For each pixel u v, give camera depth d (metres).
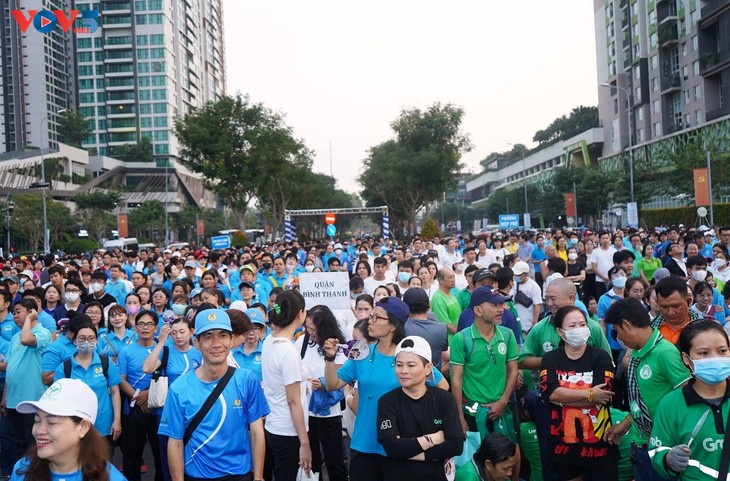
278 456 5.55
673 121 66.75
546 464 5.33
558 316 5.17
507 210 98.38
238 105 37.44
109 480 3.53
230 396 4.50
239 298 11.12
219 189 39.06
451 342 5.99
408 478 4.36
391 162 53.38
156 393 6.37
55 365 6.73
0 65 123.62
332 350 5.18
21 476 3.52
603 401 5.00
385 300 4.92
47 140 123.88
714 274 11.64
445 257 17.11
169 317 8.74
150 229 86.06
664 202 66.38
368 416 4.88
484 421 5.74
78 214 70.88
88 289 12.87
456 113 54.03
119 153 118.69
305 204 62.41
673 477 3.87
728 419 3.59
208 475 4.43
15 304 7.41
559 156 103.31
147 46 127.06
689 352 3.75
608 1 81.25
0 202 56.16
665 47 66.12
